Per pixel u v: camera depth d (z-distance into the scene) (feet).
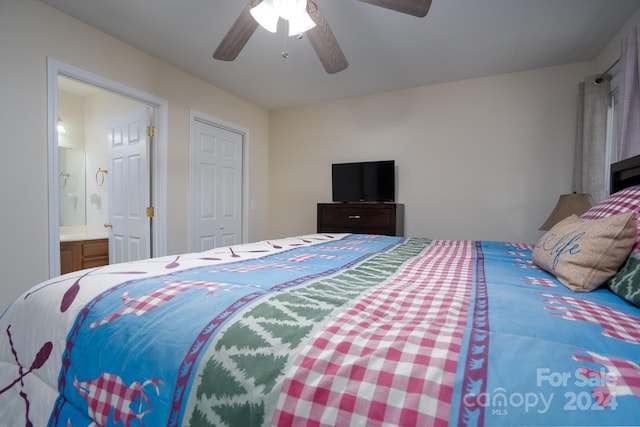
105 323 2.30
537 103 9.78
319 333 1.85
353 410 1.46
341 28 7.57
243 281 2.84
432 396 1.40
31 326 2.73
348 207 11.05
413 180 11.41
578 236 3.18
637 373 1.40
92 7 6.75
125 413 1.94
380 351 1.65
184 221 10.01
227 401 1.70
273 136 14.06
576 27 7.50
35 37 6.42
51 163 6.66
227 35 5.93
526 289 2.80
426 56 8.98
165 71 9.27
